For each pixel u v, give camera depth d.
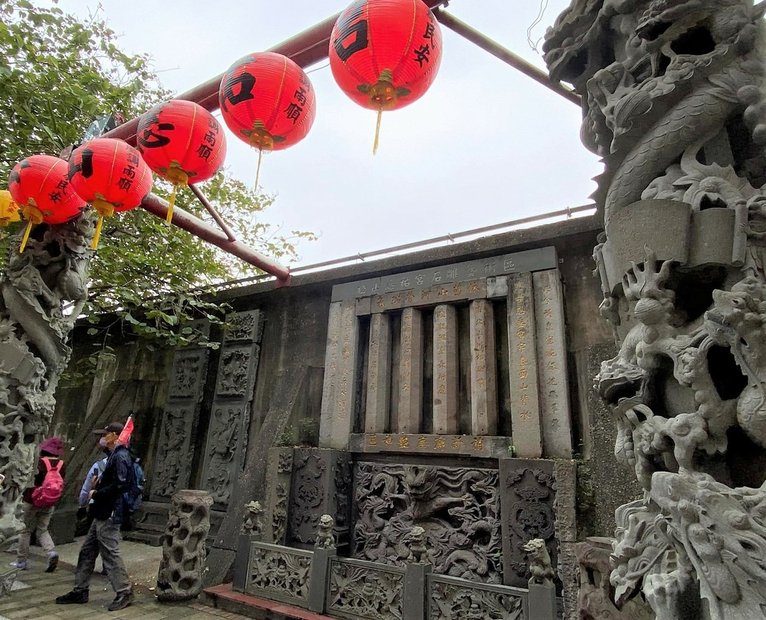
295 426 7.72
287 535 6.69
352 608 5.08
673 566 1.94
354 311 7.66
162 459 9.52
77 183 4.35
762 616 1.53
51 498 6.83
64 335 5.67
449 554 5.84
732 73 2.29
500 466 5.66
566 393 5.69
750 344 1.83
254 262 8.29
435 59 2.99
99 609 5.45
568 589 4.79
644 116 2.39
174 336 8.81
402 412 6.73
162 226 8.29
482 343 6.36
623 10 2.66
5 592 5.22
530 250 6.43
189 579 5.92
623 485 4.82
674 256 2.11
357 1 2.95
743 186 2.22
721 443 1.90
